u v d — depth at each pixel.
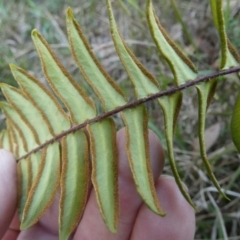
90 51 0.08
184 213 0.10
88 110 0.08
